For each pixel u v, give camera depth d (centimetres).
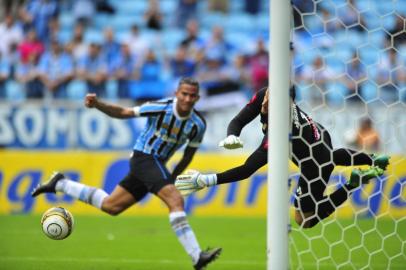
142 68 5603
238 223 4047
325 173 2273
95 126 4684
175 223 2078
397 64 4788
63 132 4678
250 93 5397
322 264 2677
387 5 5738
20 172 4497
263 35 6256
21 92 5562
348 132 3894
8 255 2900
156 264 2708
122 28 6325
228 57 5894
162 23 6266
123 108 2217
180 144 2281
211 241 3366
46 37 6016
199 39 5888
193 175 2198
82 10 6316
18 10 6112
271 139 1883
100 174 4484
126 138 4700
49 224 2217
